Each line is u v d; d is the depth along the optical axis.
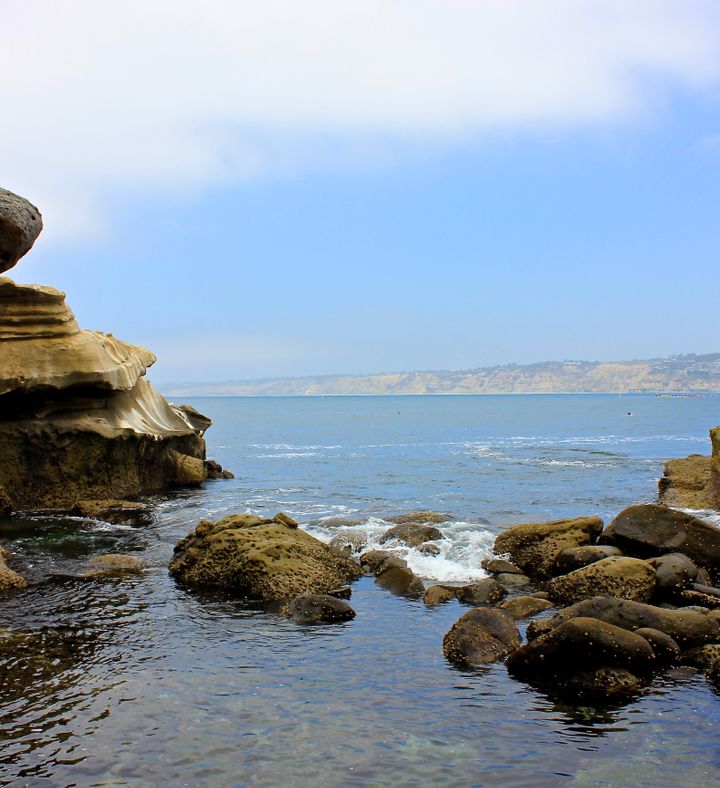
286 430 84.25
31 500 23.61
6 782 6.84
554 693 8.87
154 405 30.78
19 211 20.78
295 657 10.13
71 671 9.54
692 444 55.47
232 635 11.09
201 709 8.41
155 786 6.81
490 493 27.95
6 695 8.77
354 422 104.81
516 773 7.05
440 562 15.77
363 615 12.17
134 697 8.73
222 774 7.02
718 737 7.75
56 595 13.29
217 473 34.00
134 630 11.30
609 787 6.81
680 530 14.98
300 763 7.22
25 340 23.52
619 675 9.04
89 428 24.17
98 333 28.39
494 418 113.56
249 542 14.23
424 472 35.88
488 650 10.08
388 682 9.23
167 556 16.69
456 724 8.05
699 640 10.02
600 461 40.75
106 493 25.03
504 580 14.49
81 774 7.00
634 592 12.23
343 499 26.41
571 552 14.59
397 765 7.19
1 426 23.11
